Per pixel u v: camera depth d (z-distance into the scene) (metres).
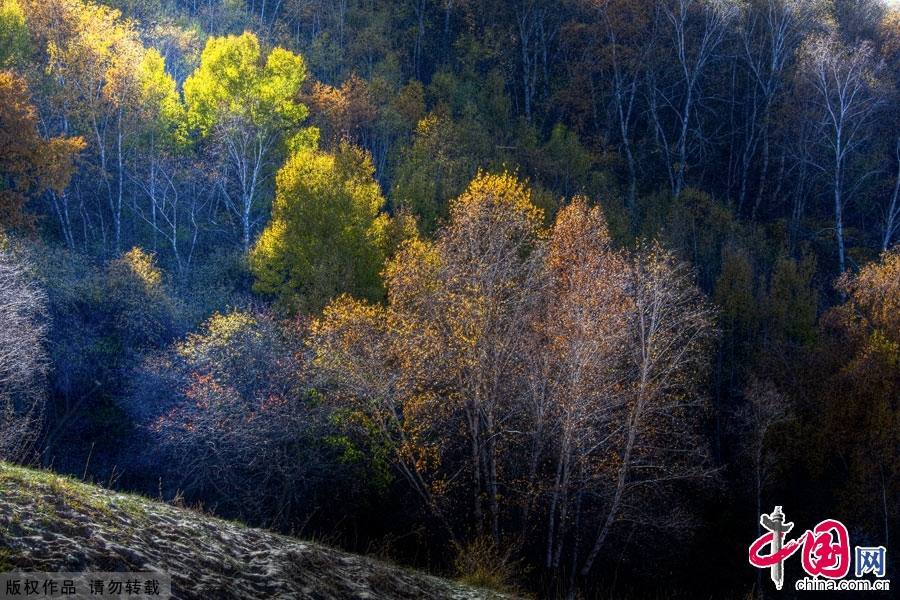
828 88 62.38
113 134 45.78
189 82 50.31
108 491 8.91
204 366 26.56
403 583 9.72
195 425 23.95
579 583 24.50
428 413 22.70
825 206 64.75
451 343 23.11
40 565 6.12
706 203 56.44
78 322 31.52
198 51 61.97
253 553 8.51
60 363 30.08
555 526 26.47
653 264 25.34
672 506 29.00
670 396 25.34
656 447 25.16
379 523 24.44
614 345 23.50
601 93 75.38
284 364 25.61
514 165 54.53
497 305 23.47
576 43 79.81
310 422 23.55
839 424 34.34
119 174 44.38
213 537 8.52
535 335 24.02
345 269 33.59
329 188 35.59
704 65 73.81
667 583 29.48
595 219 29.30
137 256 35.22
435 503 21.95
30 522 6.75
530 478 23.50
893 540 32.97
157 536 7.75
